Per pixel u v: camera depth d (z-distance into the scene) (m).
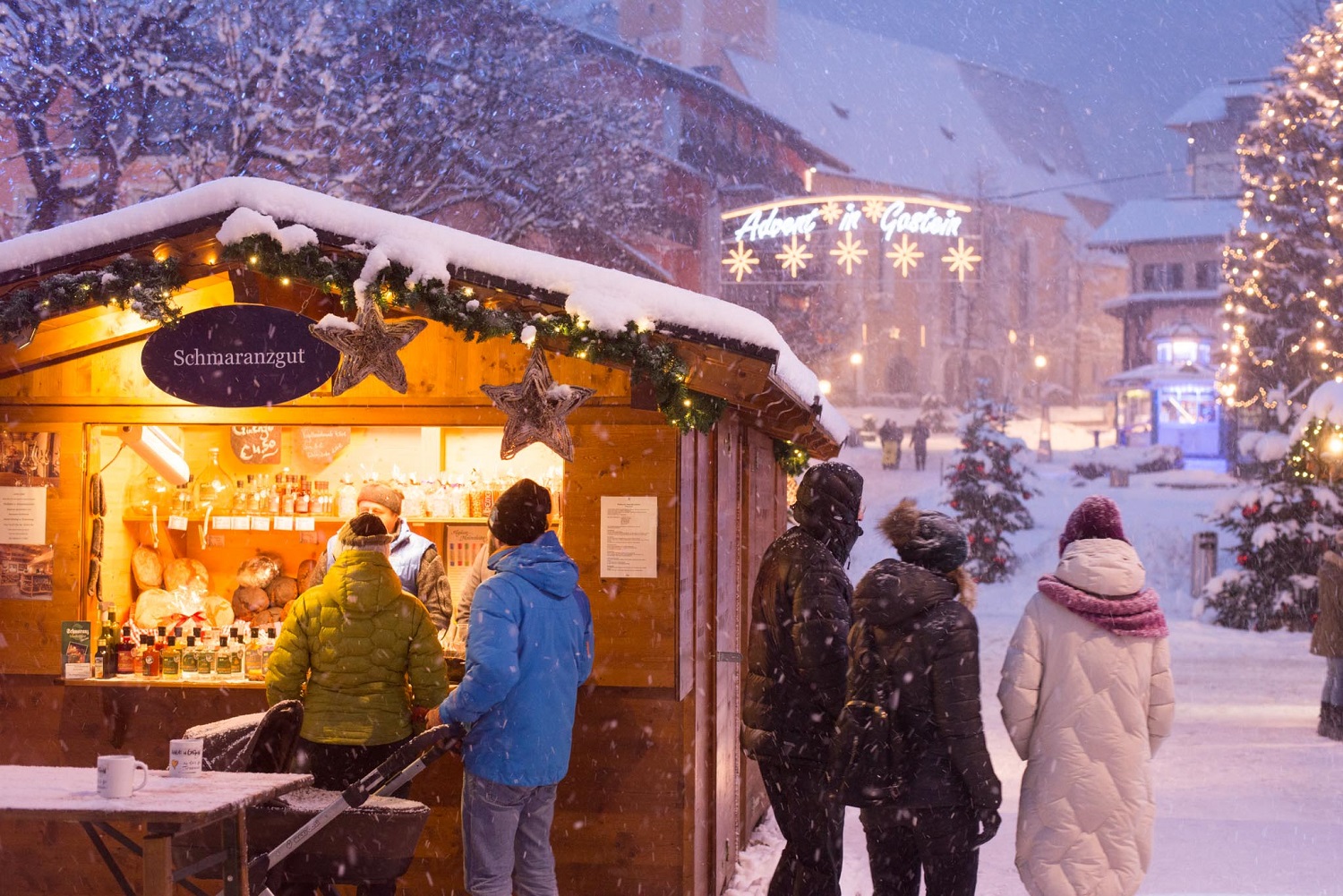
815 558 5.01
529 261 5.54
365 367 5.59
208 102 22.75
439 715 4.94
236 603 7.43
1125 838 4.64
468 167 26.62
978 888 6.46
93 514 6.51
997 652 17.03
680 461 6.01
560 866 6.01
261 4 23.22
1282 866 6.81
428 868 6.09
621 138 30.28
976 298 86.62
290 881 4.87
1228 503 20.42
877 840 4.78
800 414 6.88
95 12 22.25
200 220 5.50
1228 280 27.78
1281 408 22.80
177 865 4.68
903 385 83.44
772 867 7.17
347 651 5.38
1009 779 9.28
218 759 5.13
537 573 5.08
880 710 4.63
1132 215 70.62
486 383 6.25
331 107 23.81
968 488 25.80
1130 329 69.00
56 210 22.55
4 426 6.48
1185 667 15.98
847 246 19.78
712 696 6.50
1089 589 4.76
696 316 5.45
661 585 5.98
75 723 6.33
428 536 7.39
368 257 5.42
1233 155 83.50
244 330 5.86
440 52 26.12
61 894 6.14
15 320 5.55
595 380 6.07
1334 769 9.55
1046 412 67.19
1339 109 24.48
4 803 3.88
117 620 6.86
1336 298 25.23
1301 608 19.53
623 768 6.00
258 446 7.52
